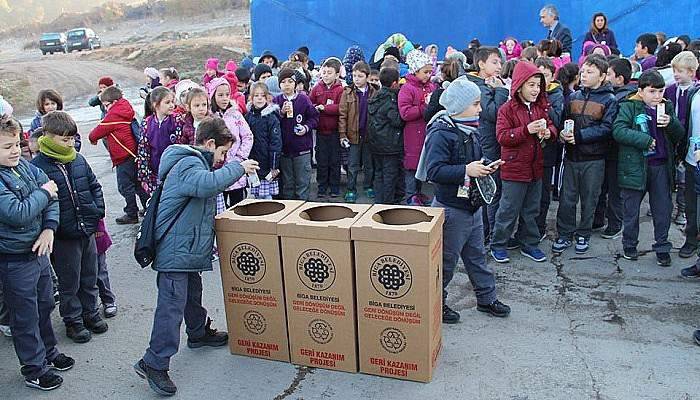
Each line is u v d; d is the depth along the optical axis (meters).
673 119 4.68
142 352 3.95
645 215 6.25
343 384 3.48
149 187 5.70
